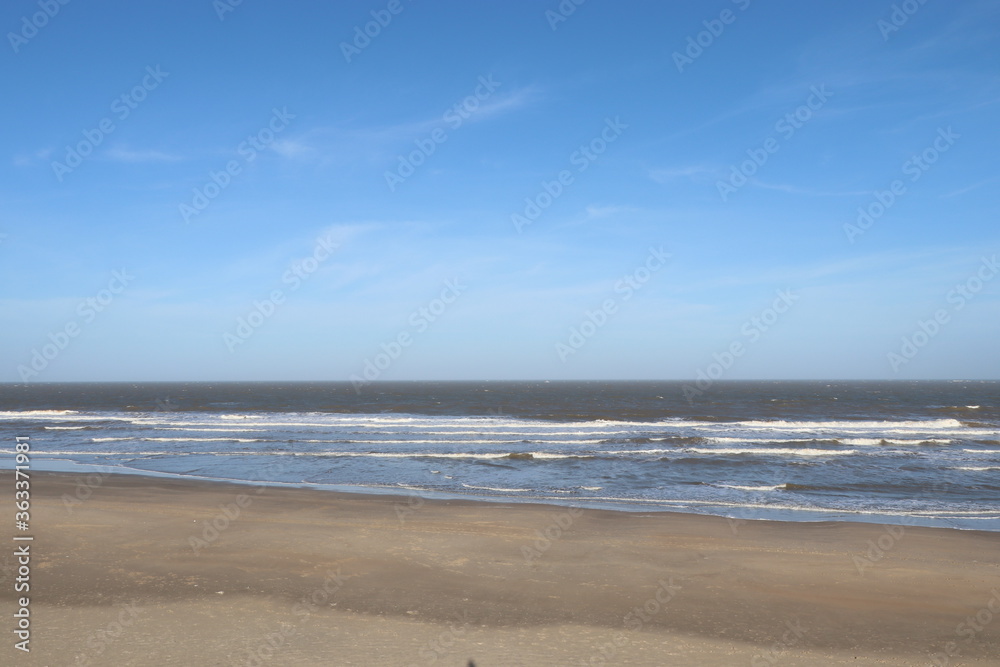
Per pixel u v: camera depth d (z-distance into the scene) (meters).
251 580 7.98
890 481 18.20
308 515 12.34
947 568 9.10
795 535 11.16
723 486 17.33
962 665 5.86
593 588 7.94
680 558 9.46
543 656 5.84
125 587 7.59
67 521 11.12
